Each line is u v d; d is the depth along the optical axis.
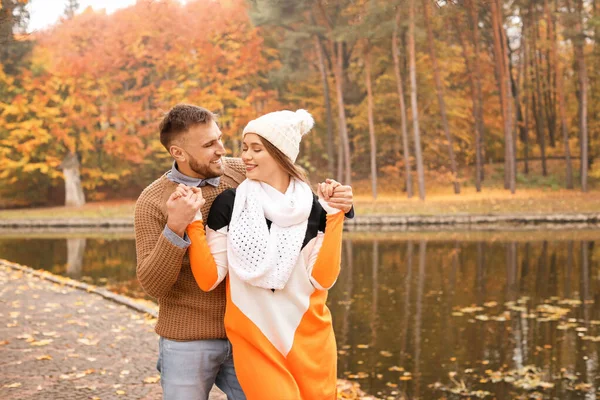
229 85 34.91
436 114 36.03
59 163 36.78
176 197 2.13
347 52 35.84
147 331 6.51
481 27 30.36
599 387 6.02
